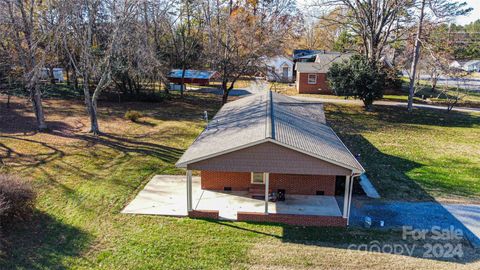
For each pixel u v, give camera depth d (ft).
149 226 40.11
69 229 39.19
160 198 47.06
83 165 58.08
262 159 40.01
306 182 48.47
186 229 39.63
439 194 50.47
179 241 37.17
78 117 92.68
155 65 85.40
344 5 113.09
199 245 36.52
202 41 138.21
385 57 138.10
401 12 105.09
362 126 91.81
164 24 115.44
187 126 86.48
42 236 37.70
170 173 55.98
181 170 57.31
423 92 145.48
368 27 110.63
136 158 62.28
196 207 44.60
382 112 107.86
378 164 63.10
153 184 51.55
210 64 122.62
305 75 136.46
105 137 74.79
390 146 74.69
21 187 40.68
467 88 147.84
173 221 41.37
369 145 75.10
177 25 143.13
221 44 107.45
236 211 43.83
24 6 73.61
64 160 60.03
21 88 102.22
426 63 134.62
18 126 81.25
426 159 66.54
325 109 109.60
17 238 37.11
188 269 32.68
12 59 84.64
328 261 34.12
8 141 69.36
